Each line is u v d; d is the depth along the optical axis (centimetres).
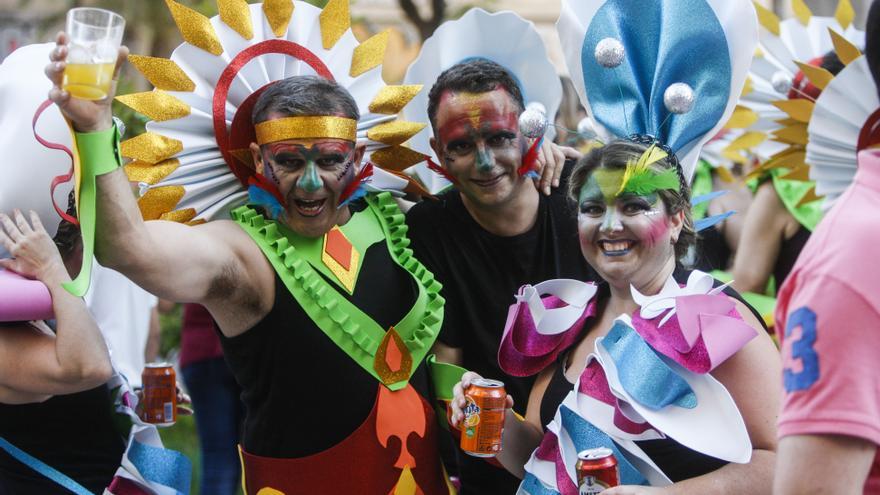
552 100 491
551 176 445
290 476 402
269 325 397
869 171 265
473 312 440
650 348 358
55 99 321
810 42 636
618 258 368
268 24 433
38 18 1200
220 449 627
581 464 339
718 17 439
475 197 433
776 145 650
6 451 421
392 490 404
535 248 442
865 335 252
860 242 255
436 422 424
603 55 425
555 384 390
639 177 363
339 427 400
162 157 411
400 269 427
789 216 645
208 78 423
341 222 422
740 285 656
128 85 940
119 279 580
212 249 378
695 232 387
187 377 632
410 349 413
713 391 347
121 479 443
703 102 442
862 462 254
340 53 447
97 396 439
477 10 484
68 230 414
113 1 1080
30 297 395
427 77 492
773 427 348
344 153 396
